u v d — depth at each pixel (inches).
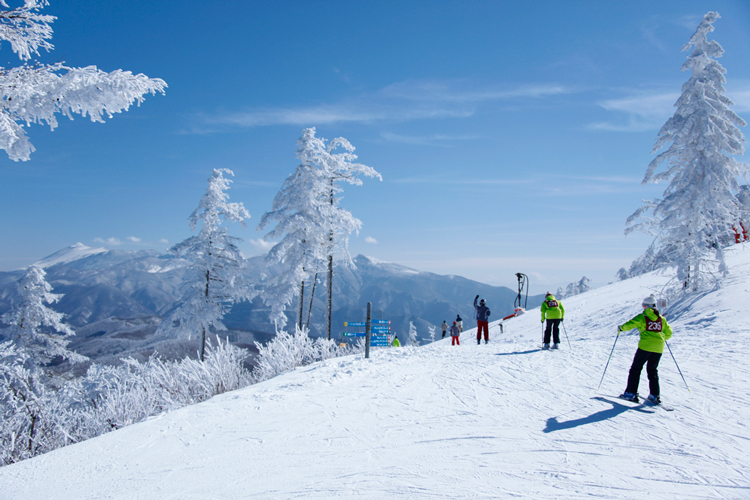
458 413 218.2
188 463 167.5
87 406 366.6
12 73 229.8
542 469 151.5
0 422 308.7
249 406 239.8
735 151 684.1
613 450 167.0
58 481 157.8
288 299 889.5
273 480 149.0
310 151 916.0
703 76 714.8
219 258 990.4
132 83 234.8
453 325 733.9
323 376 315.9
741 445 167.8
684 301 673.6
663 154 737.0
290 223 875.4
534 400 236.5
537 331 770.2
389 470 153.6
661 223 725.3
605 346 404.5
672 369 291.0
